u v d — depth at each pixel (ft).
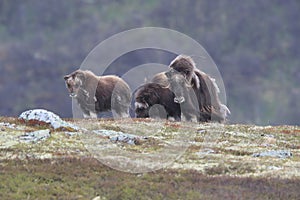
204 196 79.87
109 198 79.71
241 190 82.33
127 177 86.63
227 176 88.17
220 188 82.89
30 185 82.33
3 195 79.36
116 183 83.56
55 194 80.59
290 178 88.02
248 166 93.71
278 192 81.82
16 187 81.56
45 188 81.71
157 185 83.25
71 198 79.00
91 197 79.87
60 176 85.30
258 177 87.97
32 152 96.89
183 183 84.48
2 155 94.63
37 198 79.15
